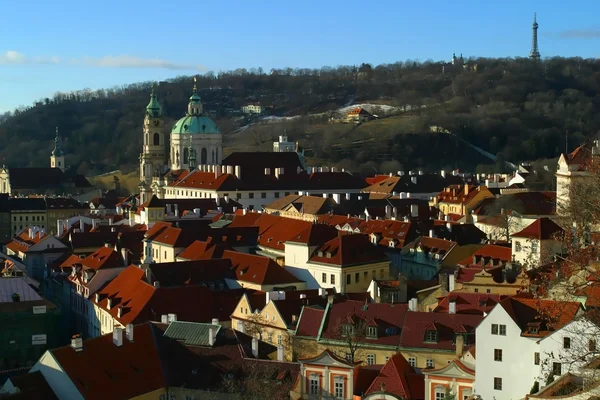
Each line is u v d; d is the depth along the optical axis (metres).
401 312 150.75
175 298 193.50
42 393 137.62
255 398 131.00
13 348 193.75
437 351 141.75
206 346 148.88
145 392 141.38
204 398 139.62
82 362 140.62
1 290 198.38
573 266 110.56
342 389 130.62
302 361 133.00
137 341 149.88
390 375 128.00
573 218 154.88
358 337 148.38
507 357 125.25
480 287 173.00
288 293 186.38
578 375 111.25
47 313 197.38
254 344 149.50
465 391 126.12
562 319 119.44
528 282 163.00
